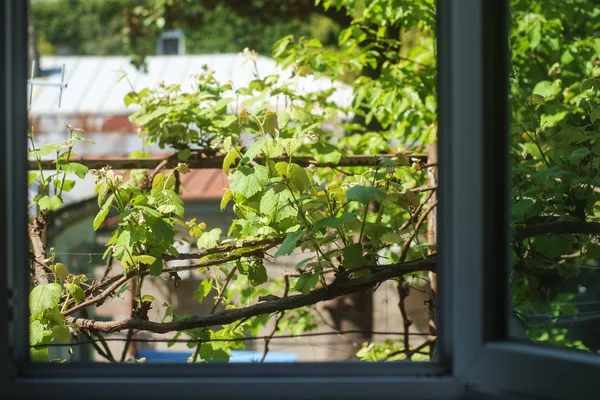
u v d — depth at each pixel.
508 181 1.38
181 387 1.35
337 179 4.19
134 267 2.82
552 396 1.27
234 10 9.84
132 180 3.57
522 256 2.37
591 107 2.70
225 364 1.39
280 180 2.59
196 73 3.55
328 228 2.71
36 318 2.70
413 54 4.73
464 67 1.37
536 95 2.64
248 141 3.56
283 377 1.37
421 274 4.13
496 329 1.36
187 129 3.40
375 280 2.43
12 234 1.36
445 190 1.40
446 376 1.38
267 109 3.37
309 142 3.29
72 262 6.59
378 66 4.71
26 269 1.40
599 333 2.13
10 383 1.35
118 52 23.66
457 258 1.37
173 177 2.84
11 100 1.36
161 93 3.58
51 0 23.80
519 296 2.31
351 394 1.35
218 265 3.01
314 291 2.46
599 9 4.36
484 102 1.37
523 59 4.11
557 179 2.48
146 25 11.27
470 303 1.36
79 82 13.21
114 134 11.28
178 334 3.09
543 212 2.46
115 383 1.35
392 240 2.42
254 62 3.55
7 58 1.35
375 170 2.72
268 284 4.44
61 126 11.65
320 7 7.85
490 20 1.38
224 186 3.75
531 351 1.30
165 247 2.76
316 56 4.35
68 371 1.38
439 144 1.43
